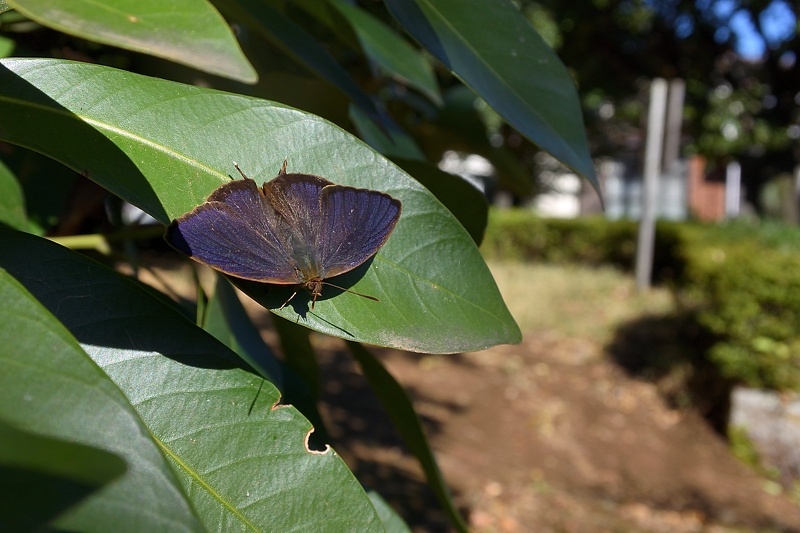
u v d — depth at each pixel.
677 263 1.42
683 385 0.91
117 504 0.08
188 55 0.09
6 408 0.08
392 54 0.26
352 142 0.13
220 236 0.12
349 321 0.13
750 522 0.65
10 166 0.20
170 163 0.13
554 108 0.16
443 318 0.13
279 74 0.19
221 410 0.12
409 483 0.69
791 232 1.09
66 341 0.09
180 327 0.12
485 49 0.16
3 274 0.09
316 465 0.12
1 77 0.12
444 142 0.33
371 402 0.88
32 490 0.06
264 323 1.00
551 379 0.98
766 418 0.77
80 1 0.09
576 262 1.85
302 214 0.13
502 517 0.64
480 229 0.20
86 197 0.21
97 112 0.12
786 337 0.79
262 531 0.12
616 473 0.74
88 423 0.08
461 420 0.84
